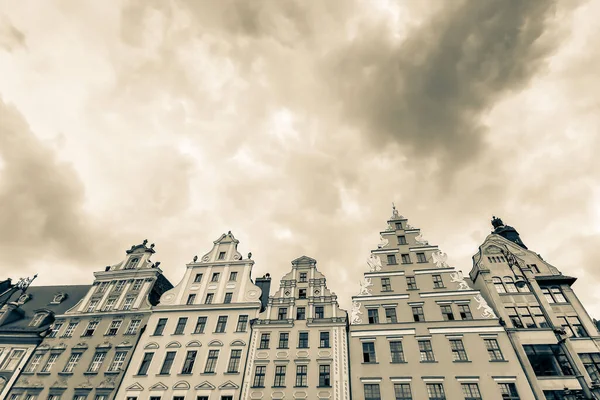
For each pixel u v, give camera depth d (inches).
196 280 1560.0
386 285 1374.3
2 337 1450.5
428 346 1154.7
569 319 1192.2
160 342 1332.4
